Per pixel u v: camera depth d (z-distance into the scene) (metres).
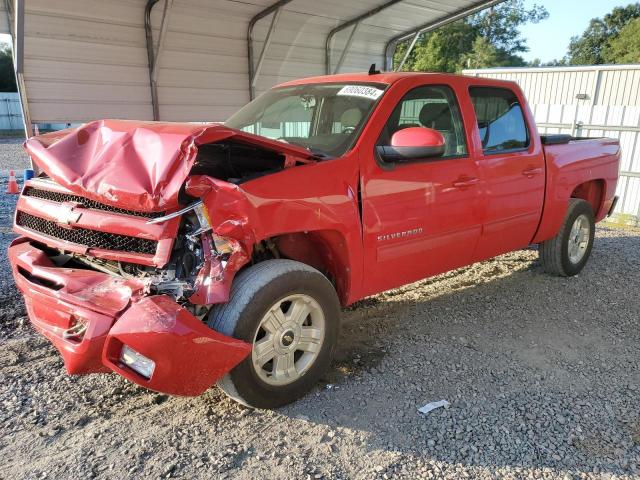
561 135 5.46
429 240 4.02
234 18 9.30
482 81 4.62
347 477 2.64
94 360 2.71
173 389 2.70
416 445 2.91
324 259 3.64
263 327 3.05
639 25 52.12
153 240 2.80
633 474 2.72
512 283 5.77
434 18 11.12
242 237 2.85
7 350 3.87
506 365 3.85
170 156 2.72
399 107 3.87
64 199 3.22
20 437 2.89
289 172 3.15
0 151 21.73
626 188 10.17
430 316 4.77
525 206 4.91
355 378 3.61
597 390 3.53
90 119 8.29
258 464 2.72
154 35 8.56
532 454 2.86
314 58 11.22
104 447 2.82
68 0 7.38
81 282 2.89
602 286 5.73
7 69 48.22
